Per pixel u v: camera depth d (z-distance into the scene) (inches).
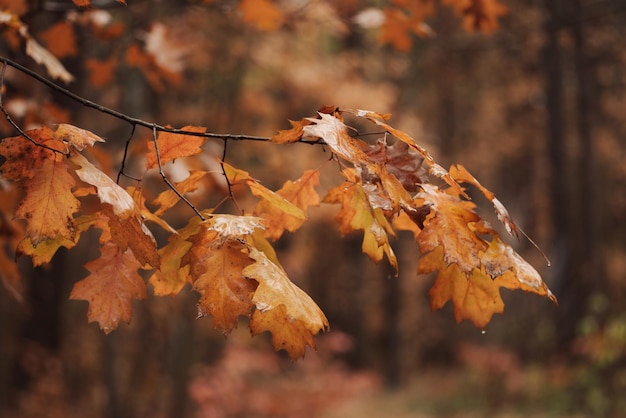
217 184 122.9
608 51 660.1
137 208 59.2
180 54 153.9
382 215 70.9
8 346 380.5
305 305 57.5
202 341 458.3
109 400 367.9
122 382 393.1
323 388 539.2
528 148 813.2
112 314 66.8
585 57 657.0
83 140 60.7
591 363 454.3
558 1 419.2
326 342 634.2
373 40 484.4
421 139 486.0
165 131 65.6
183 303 375.2
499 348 634.2
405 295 779.4
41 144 59.7
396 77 548.1
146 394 401.1
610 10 274.4
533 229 831.7
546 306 639.1
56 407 381.1
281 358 593.3
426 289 823.7
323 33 382.3
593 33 616.7
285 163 387.5
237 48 350.0
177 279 68.1
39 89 137.2
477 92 762.2
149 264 63.9
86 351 427.5
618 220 728.3
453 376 680.4
